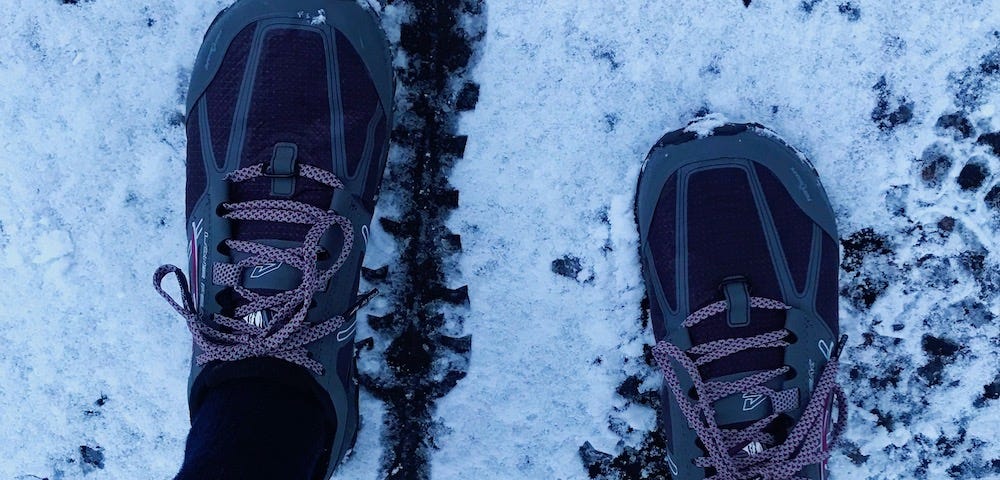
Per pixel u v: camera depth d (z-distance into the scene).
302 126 0.52
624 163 0.54
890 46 0.53
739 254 0.52
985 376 0.55
